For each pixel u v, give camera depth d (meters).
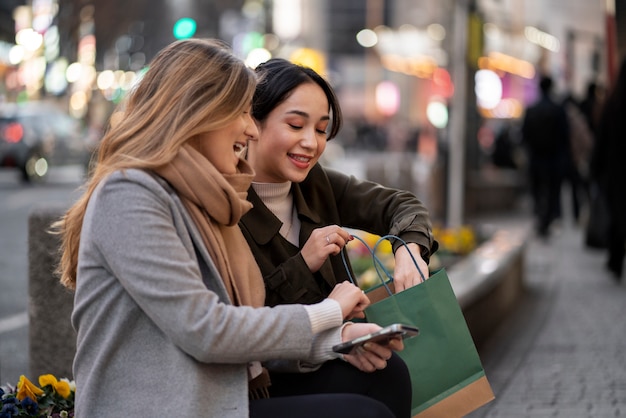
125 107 3.50
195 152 3.36
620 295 11.96
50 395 4.54
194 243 3.36
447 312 3.79
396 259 4.14
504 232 13.36
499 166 31.44
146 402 3.22
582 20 27.91
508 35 28.66
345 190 4.45
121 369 3.26
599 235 15.63
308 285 3.90
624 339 9.21
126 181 3.26
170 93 3.38
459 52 15.55
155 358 3.25
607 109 12.25
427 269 4.09
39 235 5.93
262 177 4.05
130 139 3.38
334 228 3.96
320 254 3.91
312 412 3.37
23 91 52.62
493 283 9.10
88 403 3.26
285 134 3.96
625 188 12.00
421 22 65.00
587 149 20.44
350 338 3.48
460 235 12.51
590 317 10.41
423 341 3.79
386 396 3.64
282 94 3.95
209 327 3.18
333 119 4.11
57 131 33.38
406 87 73.00
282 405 3.39
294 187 4.16
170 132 3.32
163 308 3.17
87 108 48.19
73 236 3.55
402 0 74.69
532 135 18.59
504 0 26.05
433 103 33.47
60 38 50.66
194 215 3.36
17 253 15.57
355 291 3.54
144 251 3.19
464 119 15.66
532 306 11.15
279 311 3.34
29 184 31.12
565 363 8.14
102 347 3.27
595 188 15.42
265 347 3.27
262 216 3.98
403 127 63.09
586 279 13.38
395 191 4.45
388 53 60.72
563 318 10.34
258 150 4.01
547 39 30.33
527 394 7.07
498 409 6.64
